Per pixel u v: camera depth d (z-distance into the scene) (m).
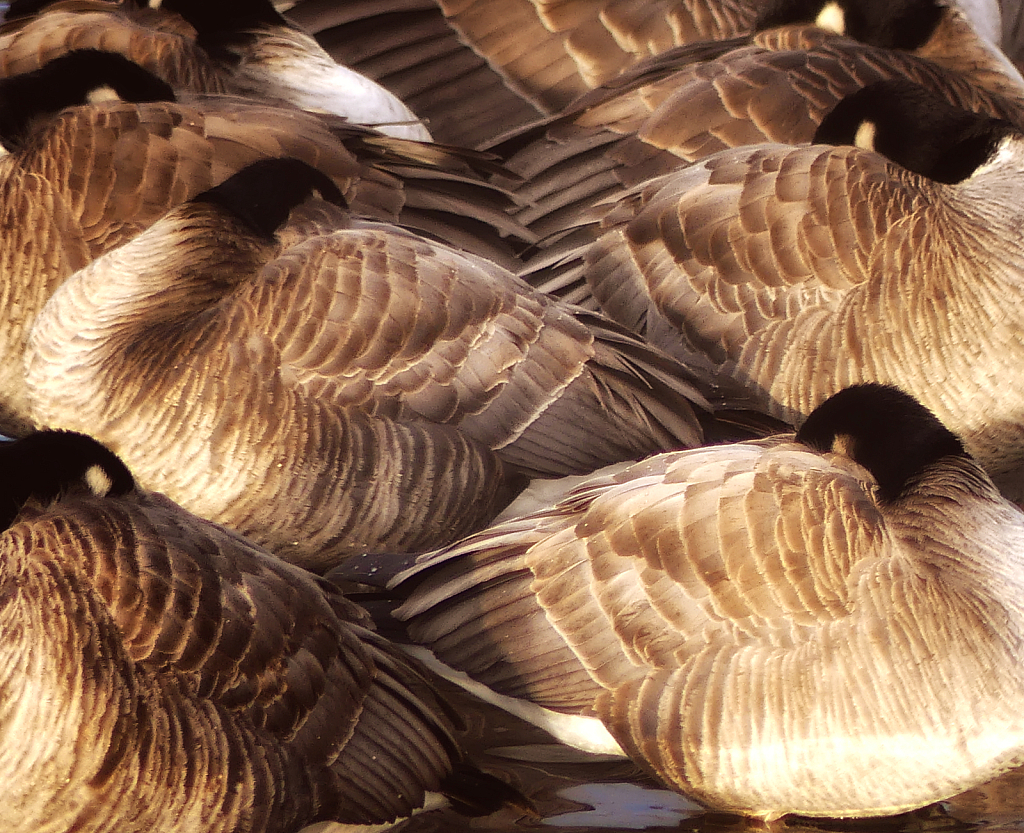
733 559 9.91
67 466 9.62
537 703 10.38
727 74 15.21
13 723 8.41
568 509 10.74
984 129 13.91
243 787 8.96
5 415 13.49
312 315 11.85
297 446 11.68
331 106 16.38
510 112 16.97
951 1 17.11
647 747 10.05
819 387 13.06
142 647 8.78
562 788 10.50
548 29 16.83
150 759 8.66
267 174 12.52
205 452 11.52
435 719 9.99
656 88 15.32
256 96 16.19
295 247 12.25
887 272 12.91
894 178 13.30
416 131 16.89
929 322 12.80
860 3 16.55
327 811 9.41
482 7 16.95
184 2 16.75
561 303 13.23
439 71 17.12
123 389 11.44
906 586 9.73
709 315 13.44
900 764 9.67
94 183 13.00
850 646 9.66
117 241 12.98
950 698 9.59
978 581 9.83
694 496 10.19
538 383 12.59
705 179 13.75
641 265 13.84
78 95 14.28
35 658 8.48
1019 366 12.80
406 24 17.19
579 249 14.29
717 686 9.83
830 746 9.67
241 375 11.57
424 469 12.12
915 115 14.24
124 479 9.86
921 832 10.16
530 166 15.36
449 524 12.35
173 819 8.77
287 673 9.29
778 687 9.72
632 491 10.44
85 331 11.67
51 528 8.96
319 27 17.44
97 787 8.54
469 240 14.55
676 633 9.96
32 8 17.36
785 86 15.05
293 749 9.26
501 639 10.49
